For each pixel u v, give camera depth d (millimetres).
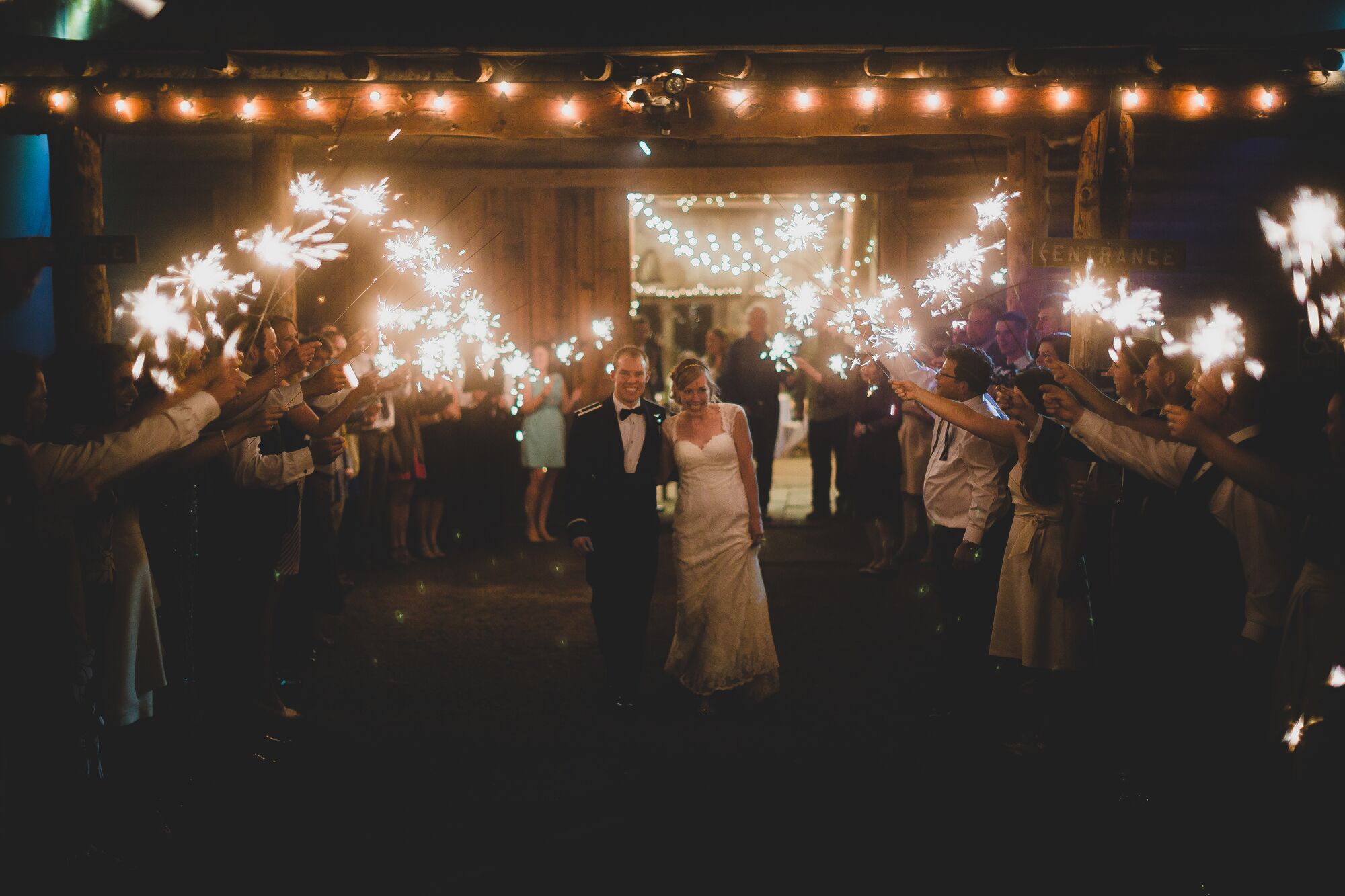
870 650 6441
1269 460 3119
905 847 3791
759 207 15938
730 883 3529
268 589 5023
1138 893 3432
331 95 6328
